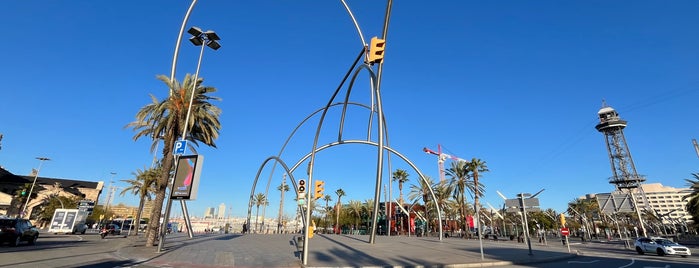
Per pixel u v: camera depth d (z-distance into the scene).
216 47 23.11
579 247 36.19
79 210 44.38
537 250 26.81
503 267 16.80
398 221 77.81
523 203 22.22
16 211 73.94
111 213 95.44
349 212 84.12
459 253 21.83
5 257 13.94
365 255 19.36
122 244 24.59
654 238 28.55
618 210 44.03
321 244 26.95
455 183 53.56
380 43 13.66
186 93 26.30
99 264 13.30
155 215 23.91
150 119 26.20
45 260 13.62
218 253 18.69
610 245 43.06
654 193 121.56
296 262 15.56
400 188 76.62
